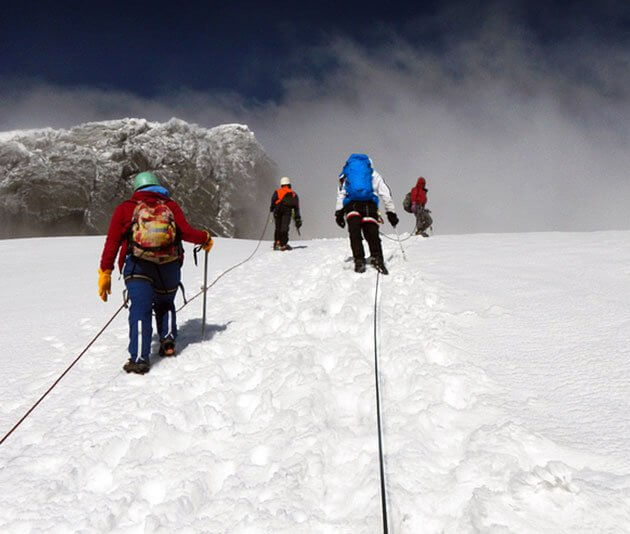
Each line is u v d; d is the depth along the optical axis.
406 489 1.96
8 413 3.21
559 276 5.40
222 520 1.92
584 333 3.46
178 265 3.94
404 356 3.20
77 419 2.99
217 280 7.66
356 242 6.43
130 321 3.68
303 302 5.16
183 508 2.04
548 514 1.69
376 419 2.53
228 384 3.34
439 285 5.39
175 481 2.27
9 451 2.73
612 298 4.29
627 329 3.46
